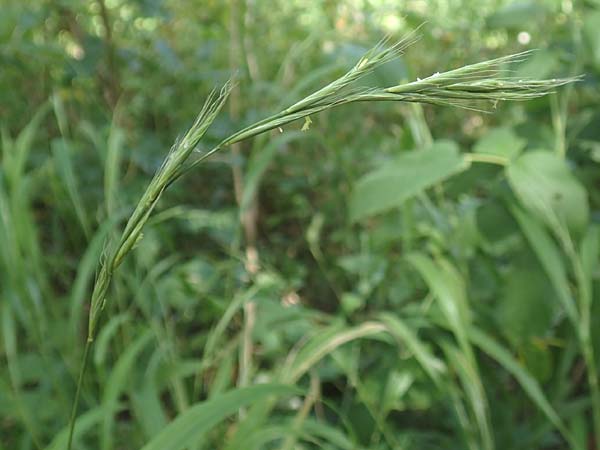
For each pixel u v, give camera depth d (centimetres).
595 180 50
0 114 74
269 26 91
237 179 60
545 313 44
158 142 65
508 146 44
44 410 45
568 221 42
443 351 47
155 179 17
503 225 45
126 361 38
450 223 51
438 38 85
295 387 30
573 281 47
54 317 52
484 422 39
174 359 43
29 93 73
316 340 41
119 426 48
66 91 67
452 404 47
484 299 50
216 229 56
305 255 69
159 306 50
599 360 45
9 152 47
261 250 65
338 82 16
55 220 57
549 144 47
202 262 51
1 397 42
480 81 15
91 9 75
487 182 46
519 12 52
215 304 47
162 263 49
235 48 66
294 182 69
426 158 43
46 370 47
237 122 60
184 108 75
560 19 56
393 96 15
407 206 46
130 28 78
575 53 49
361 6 87
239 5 68
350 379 43
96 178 61
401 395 43
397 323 41
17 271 42
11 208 44
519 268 45
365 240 55
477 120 83
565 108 48
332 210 68
